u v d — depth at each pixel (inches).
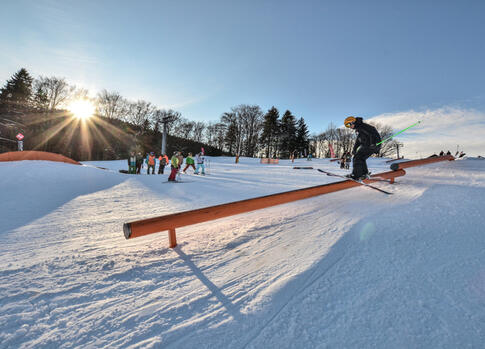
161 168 644.7
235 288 82.5
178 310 72.1
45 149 1578.5
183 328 64.4
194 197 277.7
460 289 71.2
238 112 2508.6
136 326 65.6
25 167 376.5
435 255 91.2
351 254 98.7
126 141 1983.3
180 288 84.3
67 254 113.9
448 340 54.9
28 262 104.4
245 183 396.8
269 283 83.5
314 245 111.3
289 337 59.9
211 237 134.1
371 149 199.5
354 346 55.9
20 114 1638.8
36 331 63.2
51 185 321.7
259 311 69.6
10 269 97.3
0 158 446.6
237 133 2544.3
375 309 67.1
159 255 112.5
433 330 58.1
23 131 1535.4
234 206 132.3
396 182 274.8
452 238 103.2
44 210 209.6
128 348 57.9
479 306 63.9
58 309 72.5
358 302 70.4
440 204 155.3
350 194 226.1
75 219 182.9
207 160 1512.1
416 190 217.5
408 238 107.5
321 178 464.1
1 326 64.2
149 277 92.3
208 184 386.9
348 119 209.5
